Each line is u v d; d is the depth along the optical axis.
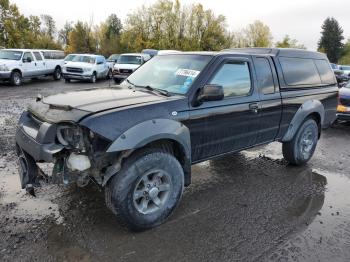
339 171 5.52
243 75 4.37
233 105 4.16
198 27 51.69
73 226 3.45
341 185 4.90
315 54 5.87
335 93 6.09
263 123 4.68
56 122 3.12
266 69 4.71
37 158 3.18
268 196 4.39
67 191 4.21
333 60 98.19
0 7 38.47
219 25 52.38
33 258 2.92
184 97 3.69
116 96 3.64
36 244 3.12
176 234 3.39
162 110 3.43
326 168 5.65
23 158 3.61
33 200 3.96
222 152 4.29
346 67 36.59
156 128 3.26
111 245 3.15
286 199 4.32
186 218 3.72
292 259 3.06
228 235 3.41
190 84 3.83
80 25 53.62
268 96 4.68
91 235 3.30
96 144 3.06
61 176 3.18
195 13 51.19
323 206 4.16
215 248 3.18
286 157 5.56
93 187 4.34
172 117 3.49
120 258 2.97
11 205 3.82
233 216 3.81
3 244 3.09
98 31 58.44
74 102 3.38
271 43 66.62
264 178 5.05
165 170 3.43
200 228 3.52
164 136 3.33
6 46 39.56
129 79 4.67
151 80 4.30
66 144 3.14
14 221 3.49
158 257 3.01
